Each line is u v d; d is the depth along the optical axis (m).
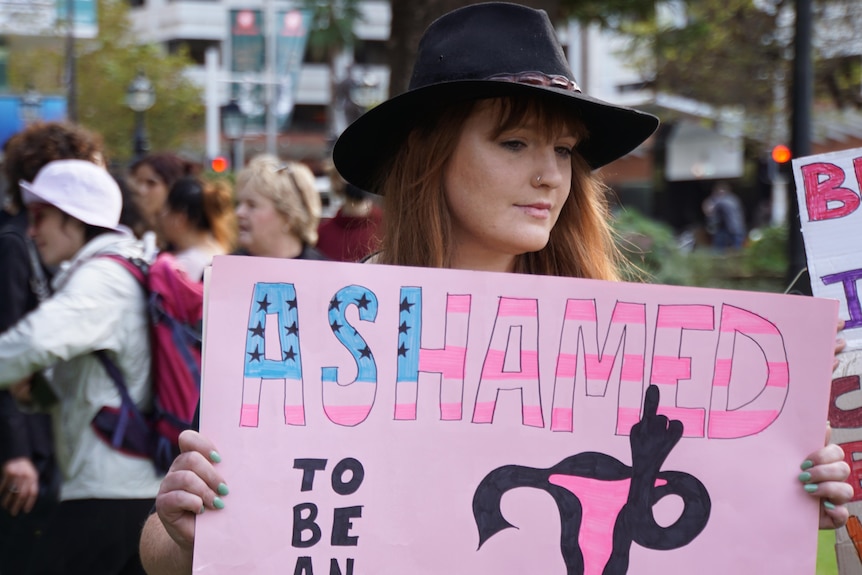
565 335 1.93
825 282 2.24
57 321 3.14
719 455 1.92
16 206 3.96
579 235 2.22
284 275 1.88
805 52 6.84
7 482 3.74
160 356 3.29
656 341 1.94
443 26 2.05
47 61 26.02
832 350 1.95
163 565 1.96
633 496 1.90
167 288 3.31
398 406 1.88
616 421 1.92
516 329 1.92
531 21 2.02
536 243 1.98
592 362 1.93
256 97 28.52
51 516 3.34
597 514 1.89
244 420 1.84
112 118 28.38
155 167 4.92
